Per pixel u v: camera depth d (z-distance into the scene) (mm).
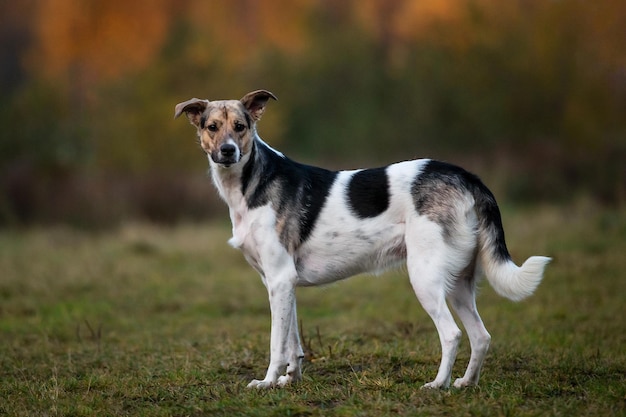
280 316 6578
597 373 6777
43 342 8977
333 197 6625
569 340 8297
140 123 24141
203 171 22391
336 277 6746
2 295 11695
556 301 10281
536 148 24328
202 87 26625
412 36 32938
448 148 28266
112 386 6863
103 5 34281
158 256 14633
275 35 36781
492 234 6312
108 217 18641
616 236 14547
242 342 8523
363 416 5656
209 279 12727
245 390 6492
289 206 6629
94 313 10719
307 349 7797
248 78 31250
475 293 6590
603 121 25875
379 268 6691
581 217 17078
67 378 7277
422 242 6312
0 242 16875
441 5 31031
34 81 26359
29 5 43094
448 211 6320
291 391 6453
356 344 8203
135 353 8352
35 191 19141
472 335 6461
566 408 5688
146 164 23297
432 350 7746
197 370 7254
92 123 24516
